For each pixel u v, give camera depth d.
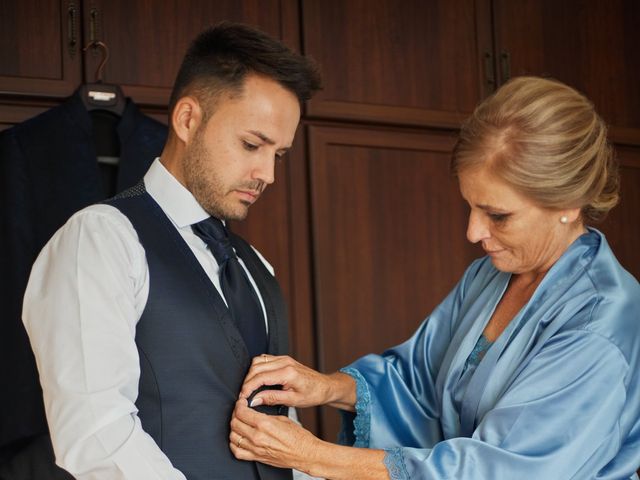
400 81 3.45
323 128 3.33
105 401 1.57
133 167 2.60
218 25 1.82
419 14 3.50
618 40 3.89
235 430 1.72
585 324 1.75
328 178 3.33
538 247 1.82
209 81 1.77
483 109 1.78
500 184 1.72
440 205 3.51
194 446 1.69
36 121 2.56
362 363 2.10
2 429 2.37
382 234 3.40
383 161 3.43
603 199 1.82
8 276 2.44
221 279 1.84
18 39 2.85
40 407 2.39
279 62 1.76
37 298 1.69
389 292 3.38
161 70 3.04
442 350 2.12
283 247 3.23
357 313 3.32
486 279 2.07
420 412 2.07
